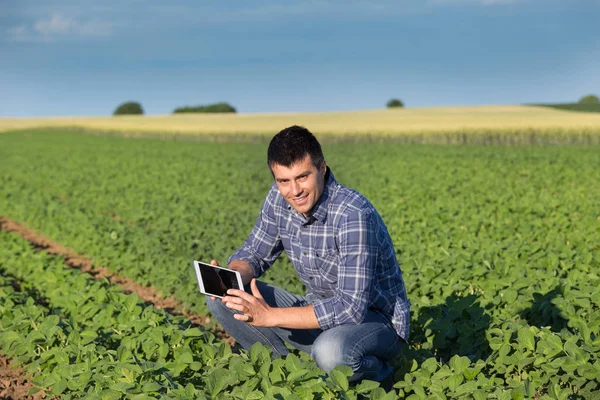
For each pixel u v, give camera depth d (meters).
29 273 9.09
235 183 20.36
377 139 48.41
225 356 4.59
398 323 4.21
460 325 5.43
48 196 17.83
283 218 4.24
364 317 3.97
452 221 11.76
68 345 5.05
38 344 5.43
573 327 5.39
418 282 6.97
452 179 19.33
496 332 4.91
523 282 6.33
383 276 4.15
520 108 84.50
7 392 5.43
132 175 23.22
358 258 3.88
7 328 5.83
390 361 4.69
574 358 4.23
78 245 11.55
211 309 4.54
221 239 10.80
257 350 4.23
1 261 9.90
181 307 7.82
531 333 4.56
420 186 17.38
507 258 7.76
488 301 6.10
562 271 7.23
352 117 74.62
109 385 4.28
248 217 13.22
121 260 9.62
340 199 3.95
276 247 4.51
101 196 17.42
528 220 11.52
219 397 3.88
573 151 30.33
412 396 4.00
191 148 40.97
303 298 4.61
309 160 3.74
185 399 3.77
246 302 3.85
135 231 11.93
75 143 47.31
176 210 14.16
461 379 4.05
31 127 75.56
